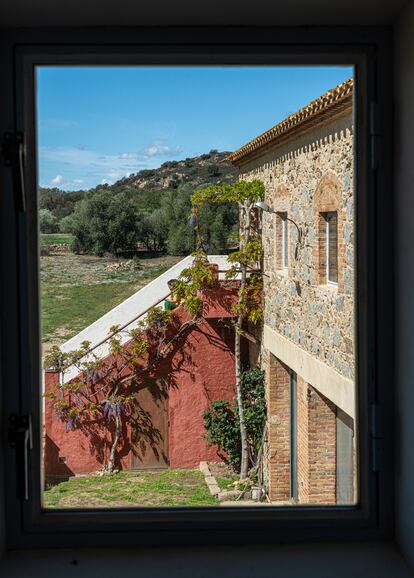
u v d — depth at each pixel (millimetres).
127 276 25516
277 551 2176
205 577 2041
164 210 26188
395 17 2154
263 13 2129
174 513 2219
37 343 2209
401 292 2139
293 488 11344
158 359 12523
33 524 2193
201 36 2189
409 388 2092
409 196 2062
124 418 12508
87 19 2146
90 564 2107
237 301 12289
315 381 9172
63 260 25750
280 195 11000
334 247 8875
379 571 2074
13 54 2172
